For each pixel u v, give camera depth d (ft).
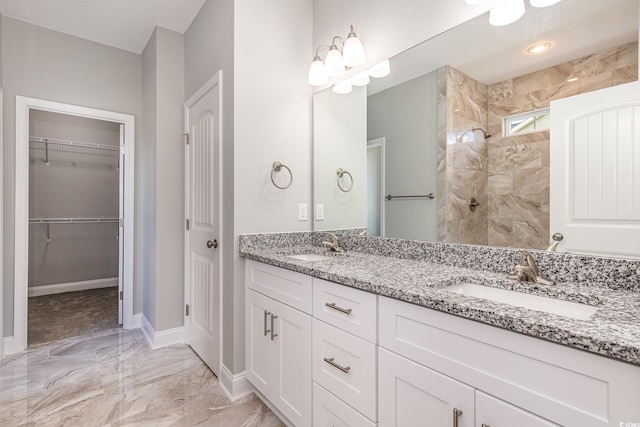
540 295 3.46
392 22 5.68
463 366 2.84
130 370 7.20
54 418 5.52
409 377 3.29
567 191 3.76
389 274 4.10
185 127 8.66
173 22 8.34
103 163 14.35
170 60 8.64
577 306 3.19
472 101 4.63
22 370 7.16
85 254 14.05
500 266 4.27
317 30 7.30
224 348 6.57
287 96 6.97
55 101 8.66
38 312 11.03
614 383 2.07
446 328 2.97
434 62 5.08
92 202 14.15
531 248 4.04
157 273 8.41
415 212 5.42
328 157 6.99
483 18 4.49
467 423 2.81
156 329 8.42
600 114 3.51
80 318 10.51
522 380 2.48
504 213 4.30
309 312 4.64
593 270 3.51
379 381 3.60
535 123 4.02
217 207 6.78
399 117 5.64
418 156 5.37
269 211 6.69
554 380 2.32
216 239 6.85
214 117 6.94
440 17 4.98
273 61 6.74
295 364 4.91
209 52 7.25
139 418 5.56
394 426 3.45
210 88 7.13
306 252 6.31
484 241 4.49
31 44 8.35
